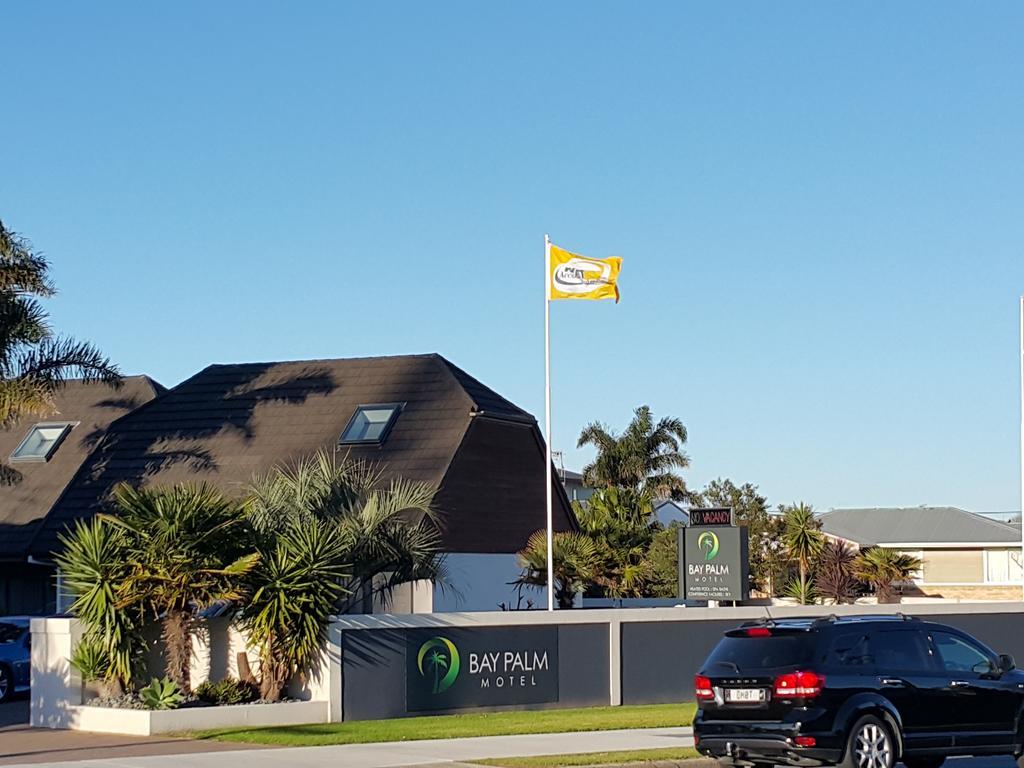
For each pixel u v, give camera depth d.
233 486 34.56
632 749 17.31
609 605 40.78
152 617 21.36
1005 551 63.78
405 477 33.59
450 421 35.19
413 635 22.16
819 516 70.25
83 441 38.66
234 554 21.33
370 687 21.62
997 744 15.81
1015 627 28.89
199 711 20.02
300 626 21.06
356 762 16.17
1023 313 32.44
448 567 33.47
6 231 31.95
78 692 21.11
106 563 20.92
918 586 62.59
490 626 23.06
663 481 69.69
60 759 16.75
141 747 18.08
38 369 32.41
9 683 25.69
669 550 47.38
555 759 16.28
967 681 15.70
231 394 38.72
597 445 70.19
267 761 16.30
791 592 52.53
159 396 39.47
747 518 57.66
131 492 21.48
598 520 42.75
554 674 23.75
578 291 28.00
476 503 35.28
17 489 37.22
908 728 15.19
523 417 37.47
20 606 35.94
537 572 34.22
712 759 16.31
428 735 19.09
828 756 14.58
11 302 31.88
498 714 22.48
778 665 14.90
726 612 25.98
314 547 21.45
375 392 37.16
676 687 25.19
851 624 15.34
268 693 21.23
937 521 66.50
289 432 36.44
